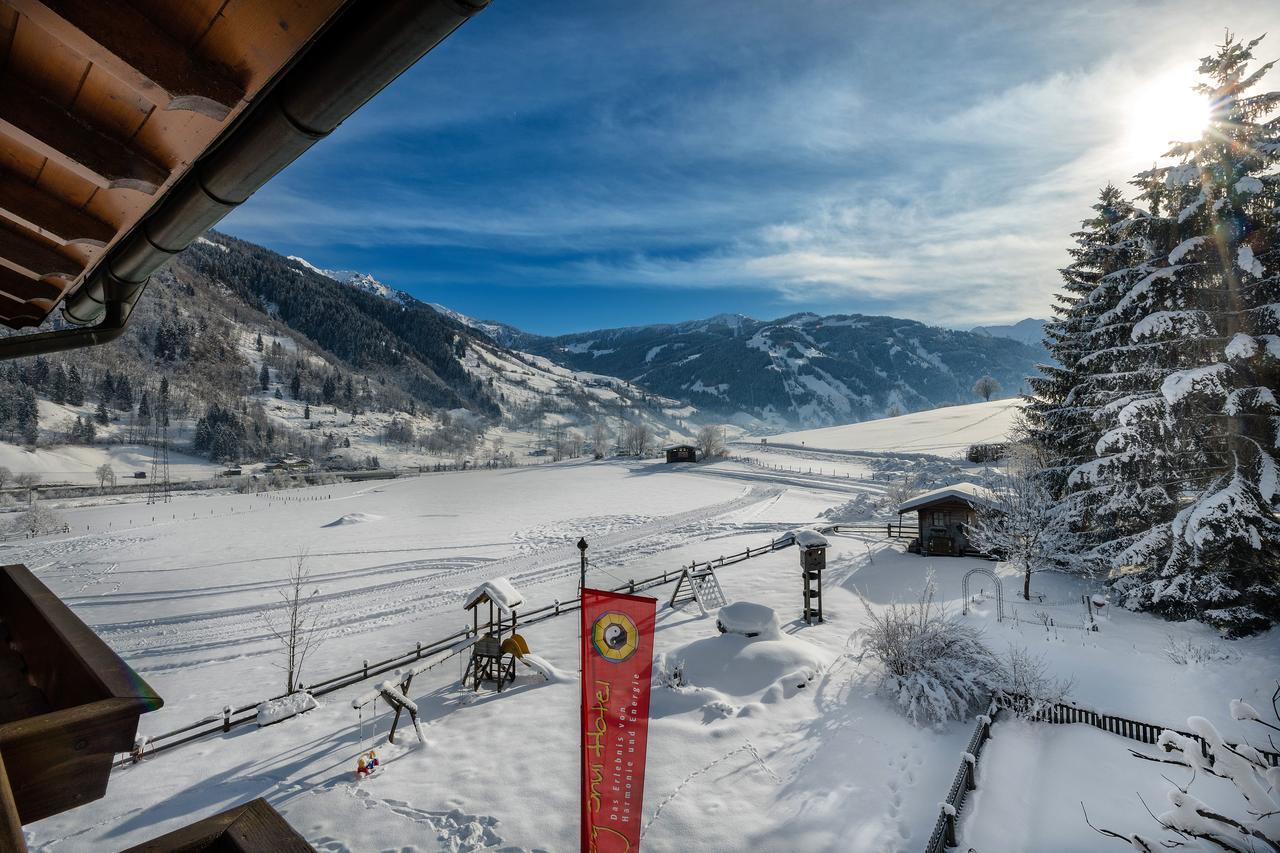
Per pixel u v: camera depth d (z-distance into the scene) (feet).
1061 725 49.85
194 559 148.05
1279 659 54.39
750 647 61.36
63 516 245.45
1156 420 68.90
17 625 8.27
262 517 222.07
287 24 4.91
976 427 289.94
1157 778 41.93
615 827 20.92
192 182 7.55
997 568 94.07
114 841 40.40
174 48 5.18
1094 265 101.30
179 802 44.37
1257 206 65.10
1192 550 64.59
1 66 5.85
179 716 61.62
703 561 116.78
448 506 221.46
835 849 37.01
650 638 21.09
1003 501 91.66
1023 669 53.98
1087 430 85.30
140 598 113.50
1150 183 74.08
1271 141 62.44
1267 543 62.18
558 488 254.47
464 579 117.29
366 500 260.83
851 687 56.90
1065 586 83.46
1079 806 39.96
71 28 4.60
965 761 41.57
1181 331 65.46
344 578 122.62
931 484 164.86
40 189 7.83
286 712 58.03
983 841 36.94
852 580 96.73
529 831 39.96
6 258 9.02
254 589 116.26
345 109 5.91
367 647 81.61
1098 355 77.97
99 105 6.21
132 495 329.72
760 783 43.45
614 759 21.13
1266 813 17.53
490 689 62.44
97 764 5.27
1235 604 63.05
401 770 47.52
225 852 4.76
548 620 86.02
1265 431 63.67
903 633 57.47
